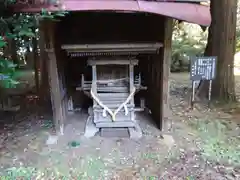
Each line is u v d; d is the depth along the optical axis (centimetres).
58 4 285
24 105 573
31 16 290
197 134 427
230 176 309
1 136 421
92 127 435
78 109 545
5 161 345
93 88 418
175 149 375
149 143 394
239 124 468
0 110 541
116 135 420
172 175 311
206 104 577
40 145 390
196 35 1061
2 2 275
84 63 528
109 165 336
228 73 579
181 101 609
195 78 466
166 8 304
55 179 306
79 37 477
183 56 1002
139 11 295
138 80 443
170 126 455
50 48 379
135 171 321
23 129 449
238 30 1001
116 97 427
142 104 518
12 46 372
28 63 762
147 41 413
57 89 404
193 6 312
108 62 405
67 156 358
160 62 416
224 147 382
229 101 582
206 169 323
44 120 488
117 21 496
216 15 566
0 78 236
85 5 290
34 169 327
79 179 306
